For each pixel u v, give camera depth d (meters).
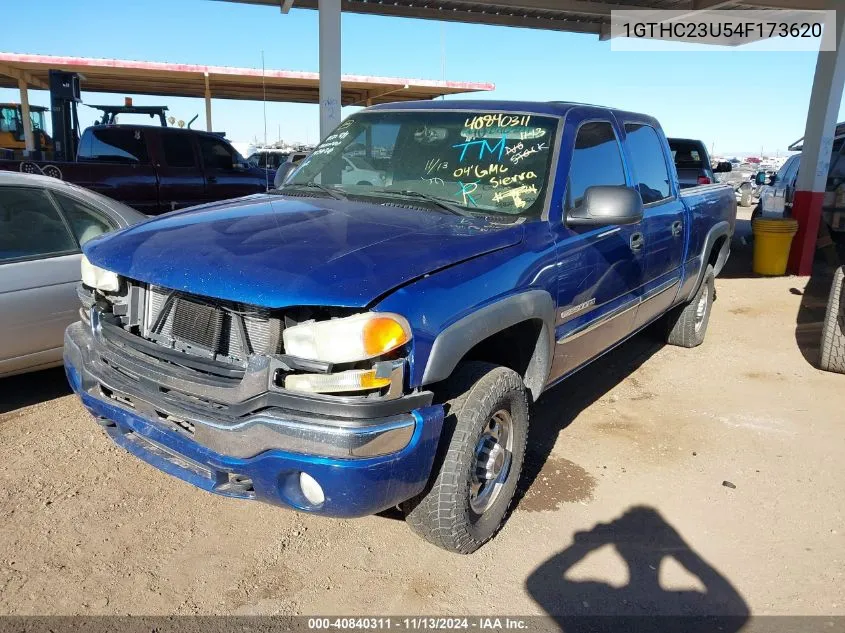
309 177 4.16
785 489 3.91
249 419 2.50
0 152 13.79
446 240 2.99
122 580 2.91
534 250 3.33
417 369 2.60
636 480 3.96
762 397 5.35
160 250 2.87
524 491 3.79
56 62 15.14
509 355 3.57
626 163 4.54
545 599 2.92
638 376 5.80
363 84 17.31
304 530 3.35
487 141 3.88
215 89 19.27
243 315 2.63
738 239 14.73
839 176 11.57
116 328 3.05
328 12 7.95
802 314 8.14
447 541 3.01
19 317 4.33
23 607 2.71
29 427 4.29
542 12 11.41
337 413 2.41
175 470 2.84
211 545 3.19
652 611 2.87
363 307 2.48
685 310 6.38
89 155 10.11
